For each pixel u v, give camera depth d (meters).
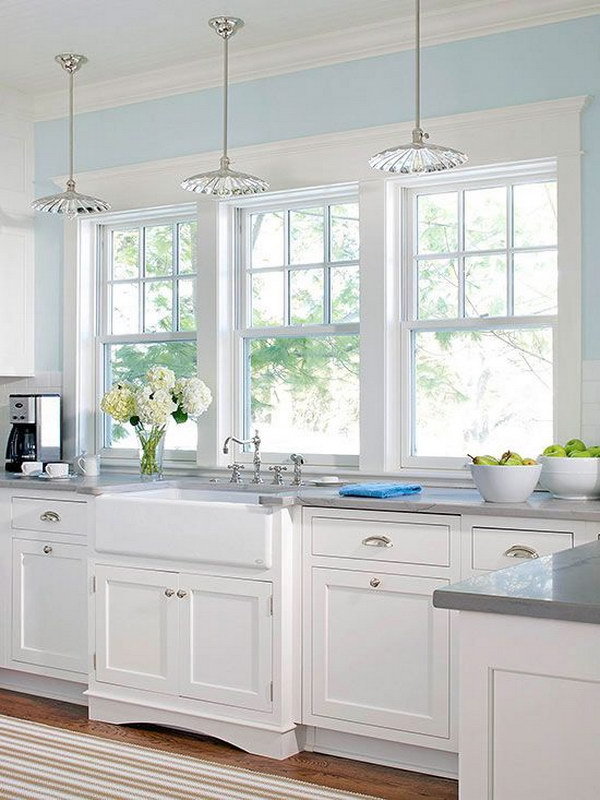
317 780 3.52
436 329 4.32
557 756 1.70
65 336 5.25
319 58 4.48
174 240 5.08
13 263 5.25
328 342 4.63
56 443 5.12
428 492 3.97
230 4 4.10
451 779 3.54
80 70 4.89
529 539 3.35
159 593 4.03
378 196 4.33
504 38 4.07
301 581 3.78
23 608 4.54
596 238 3.88
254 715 3.79
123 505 4.09
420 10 4.15
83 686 4.44
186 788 3.42
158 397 4.59
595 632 1.66
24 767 3.62
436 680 3.50
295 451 4.70
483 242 4.25
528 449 4.14
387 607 3.61
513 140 4.02
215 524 3.85
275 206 4.78
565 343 3.92
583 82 3.91
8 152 5.22
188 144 4.86
